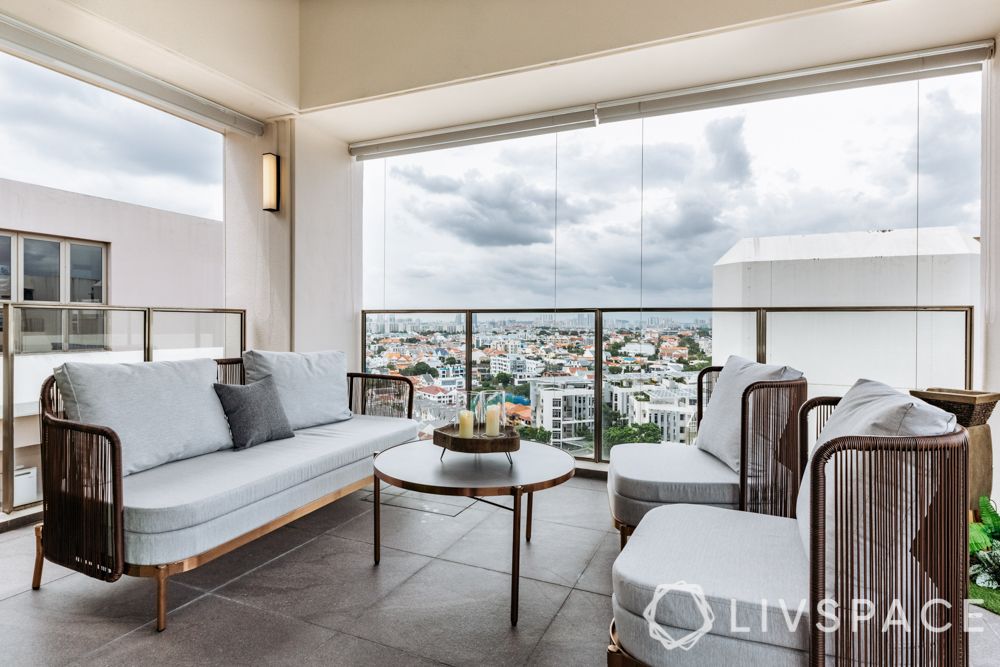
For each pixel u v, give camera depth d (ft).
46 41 9.16
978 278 9.82
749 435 6.96
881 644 3.91
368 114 12.71
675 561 4.58
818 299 10.93
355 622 6.13
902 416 4.18
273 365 10.28
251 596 6.69
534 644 5.75
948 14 8.54
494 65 10.73
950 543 3.97
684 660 4.09
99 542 6.10
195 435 8.09
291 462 7.91
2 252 9.12
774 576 4.32
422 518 9.52
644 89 11.35
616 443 12.62
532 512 9.15
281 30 12.17
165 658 5.42
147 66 10.42
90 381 7.13
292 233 12.87
